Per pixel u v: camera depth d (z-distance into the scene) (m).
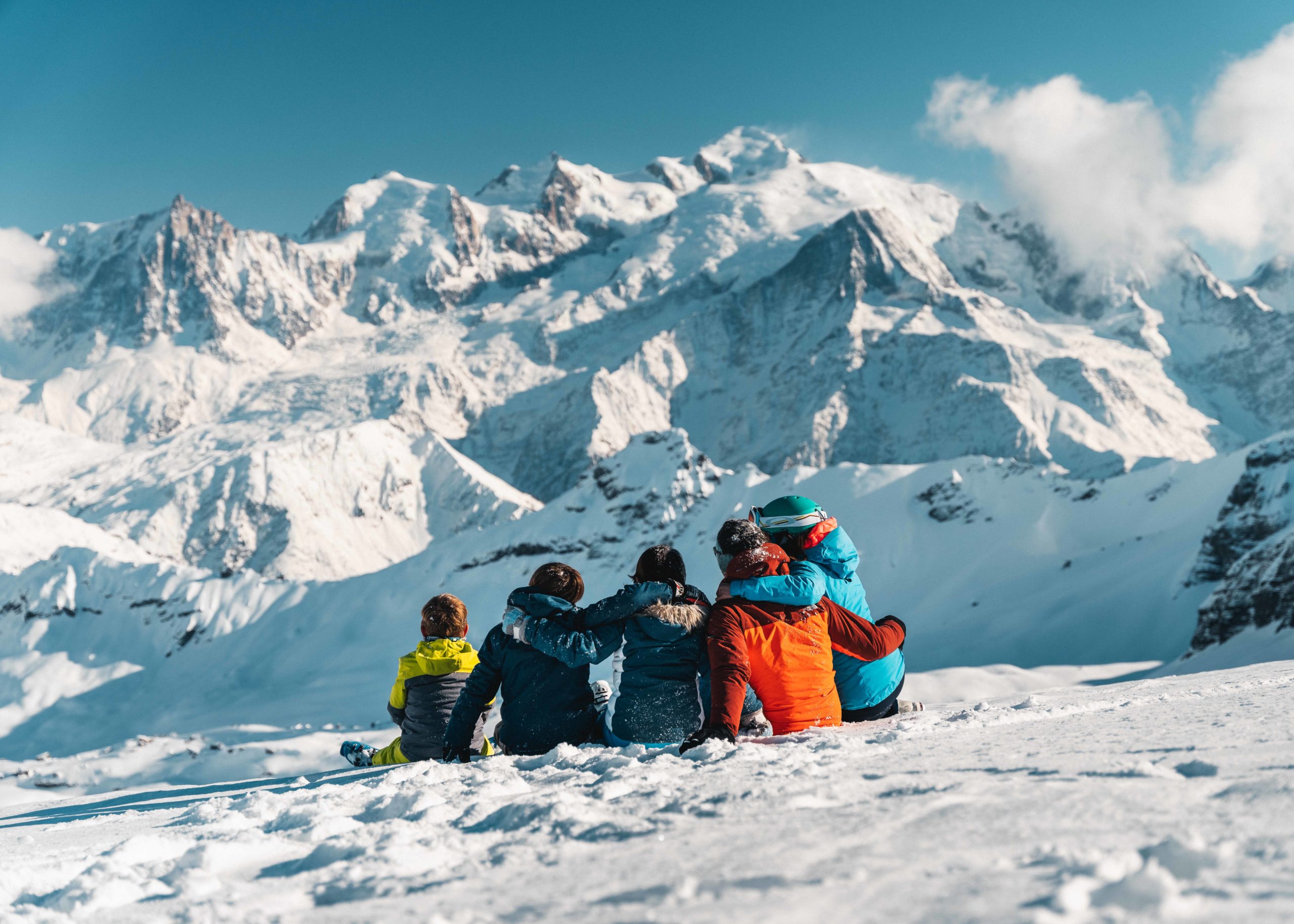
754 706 5.08
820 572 5.40
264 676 130.12
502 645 5.82
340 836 2.63
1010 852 1.73
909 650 97.12
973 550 127.81
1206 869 1.49
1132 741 3.22
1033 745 3.28
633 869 1.90
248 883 2.24
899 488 142.25
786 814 2.33
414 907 1.79
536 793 3.40
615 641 5.57
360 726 69.56
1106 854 1.58
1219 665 58.62
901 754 3.40
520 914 1.67
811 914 1.46
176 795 7.12
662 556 5.64
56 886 2.62
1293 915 1.21
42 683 137.88
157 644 144.25
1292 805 1.83
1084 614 93.12
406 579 148.88
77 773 44.22
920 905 1.45
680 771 3.43
